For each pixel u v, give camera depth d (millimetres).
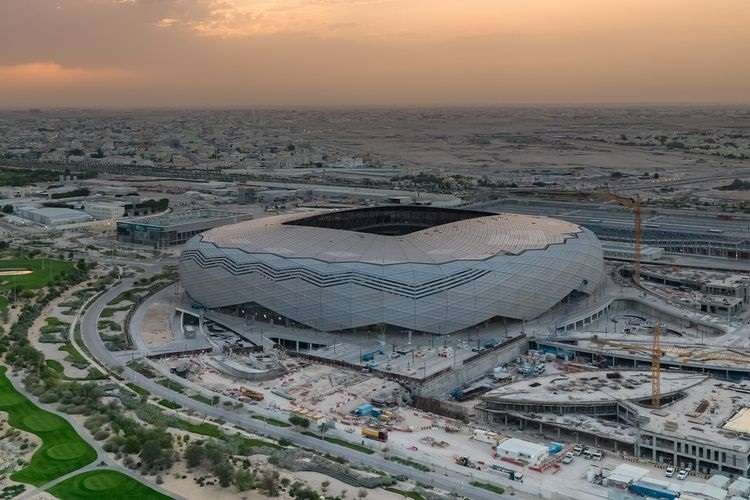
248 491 179000
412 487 181125
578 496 175250
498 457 196750
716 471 192875
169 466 191125
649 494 174000
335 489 178750
